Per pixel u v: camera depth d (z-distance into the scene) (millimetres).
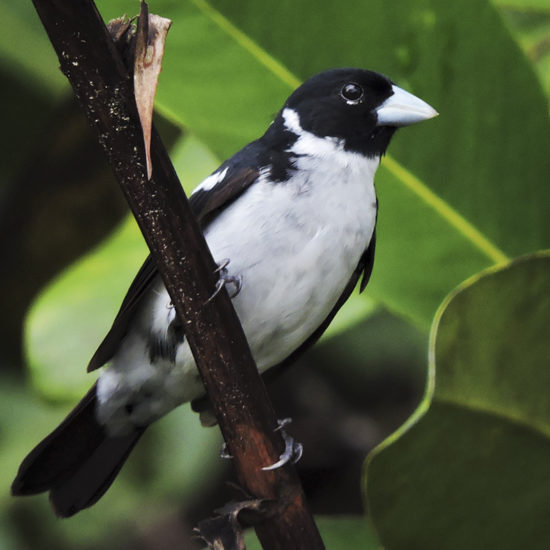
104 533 2676
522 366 2545
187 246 2521
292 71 2596
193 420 2676
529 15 2643
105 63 2512
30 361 2629
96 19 2510
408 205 2596
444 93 2590
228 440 2529
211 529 2527
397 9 2588
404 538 2553
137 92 2508
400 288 2602
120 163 2518
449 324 2541
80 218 2678
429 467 2549
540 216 2592
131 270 2637
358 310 2625
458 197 2594
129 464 2676
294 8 2592
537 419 2547
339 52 2594
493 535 2555
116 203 2678
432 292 2600
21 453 2674
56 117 2672
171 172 2520
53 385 2627
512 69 2586
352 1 2590
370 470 2547
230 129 2602
